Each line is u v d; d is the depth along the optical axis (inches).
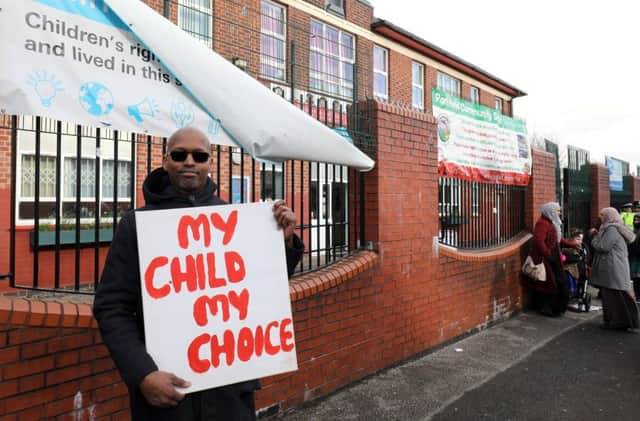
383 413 148.0
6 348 91.5
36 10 95.8
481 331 248.1
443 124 231.0
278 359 75.5
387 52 581.9
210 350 71.5
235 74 116.7
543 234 276.8
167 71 114.1
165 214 72.0
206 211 74.5
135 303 71.8
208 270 73.1
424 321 205.9
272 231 78.0
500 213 290.5
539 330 251.9
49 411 97.7
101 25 104.8
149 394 63.7
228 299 73.7
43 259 253.8
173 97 114.8
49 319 96.6
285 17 432.8
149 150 115.6
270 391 140.2
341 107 175.0
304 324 150.2
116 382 108.2
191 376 69.8
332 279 156.8
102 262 259.8
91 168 264.7
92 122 103.3
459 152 243.3
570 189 427.8
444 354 208.4
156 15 110.1
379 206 181.0
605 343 228.2
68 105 99.7
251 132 116.0
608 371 188.7
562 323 268.8
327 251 170.7
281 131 117.3
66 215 259.4
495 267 263.4
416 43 601.0
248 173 284.2
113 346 65.8
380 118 183.2
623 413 150.6
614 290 251.4
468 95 735.1
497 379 178.5
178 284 71.1
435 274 213.6
